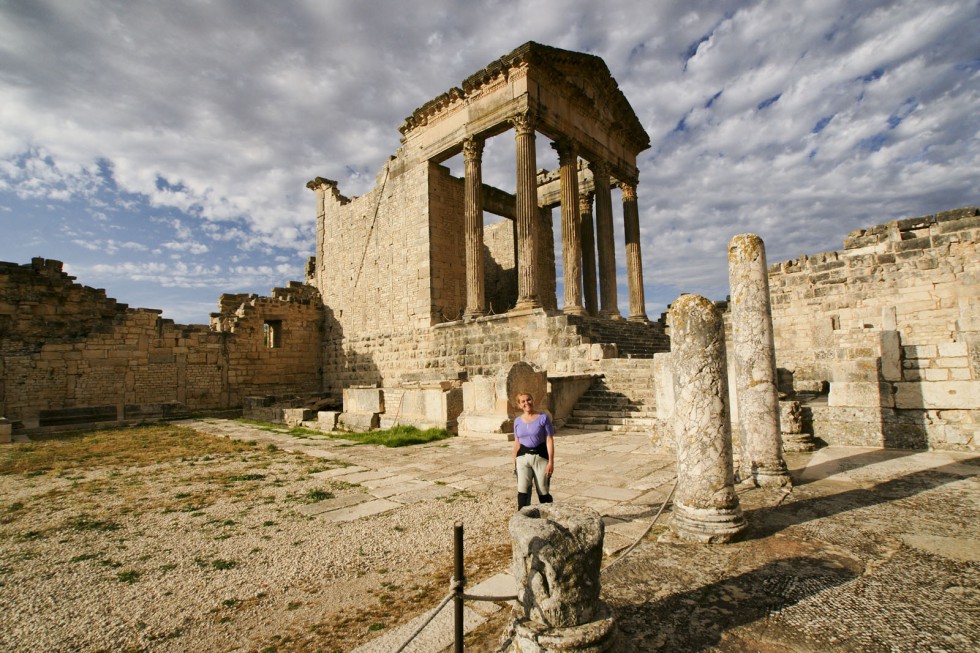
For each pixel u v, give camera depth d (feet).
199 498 26.55
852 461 28.58
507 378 44.96
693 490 18.11
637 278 94.38
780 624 12.09
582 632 10.66
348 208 104.01
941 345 30.66
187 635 12.89
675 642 11.53
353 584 15.61
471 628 12.63
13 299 76.13
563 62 76.13
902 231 54.44
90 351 79.36
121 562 17.88
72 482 31.22
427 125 85.20
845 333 41.86
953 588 13.51
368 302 96.37
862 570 14.76
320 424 59.21
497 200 99.81
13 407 72.64
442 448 40.29
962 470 25.41
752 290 25.30
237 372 94.68
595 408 51.98
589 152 83.66
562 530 11.43
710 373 18.45
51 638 12.84
